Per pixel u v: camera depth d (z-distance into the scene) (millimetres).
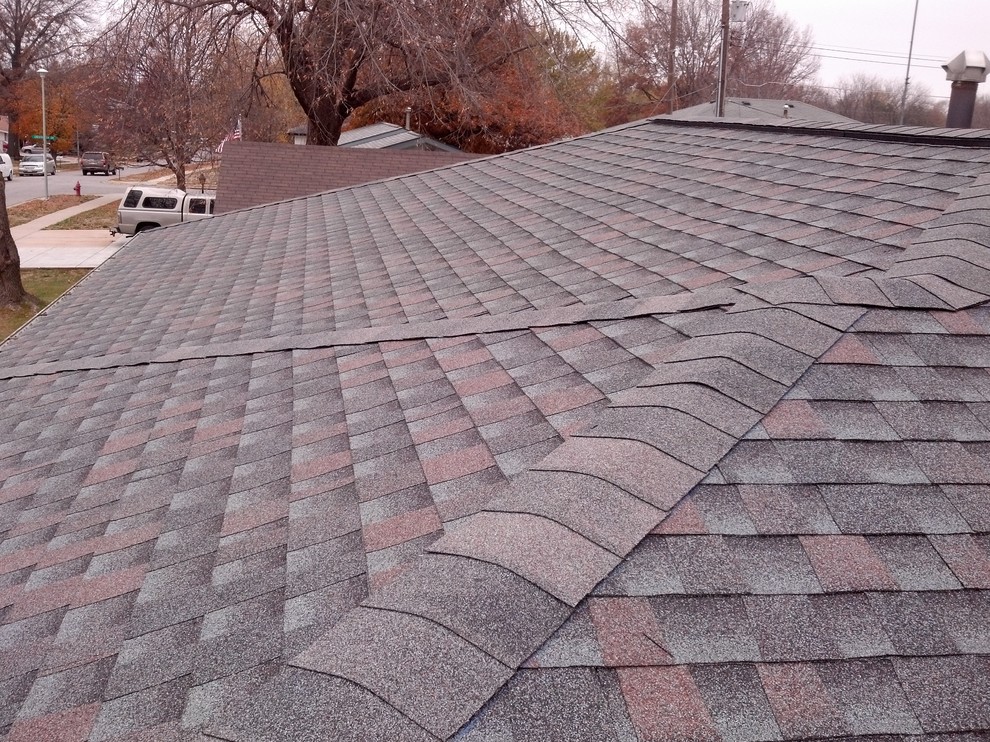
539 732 2061
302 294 8891
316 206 15125
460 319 6207
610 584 2469
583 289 6270
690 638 2352
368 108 40406
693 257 6258
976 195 5562
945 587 2609
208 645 3238
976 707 2252
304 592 3350
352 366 5910
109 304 11078
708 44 52812
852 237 5656
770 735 2137
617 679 2213
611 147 12422
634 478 2840
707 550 2621
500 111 34688
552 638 2291
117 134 33781
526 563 2486
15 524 5051
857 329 3770
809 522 2779
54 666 3477
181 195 33469
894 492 2943
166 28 22891
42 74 48750
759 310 3928
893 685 2295
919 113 51625
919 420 3299
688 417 3150
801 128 9453
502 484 3695
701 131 11484
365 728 2020
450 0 25422
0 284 24719
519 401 4508
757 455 3025
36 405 7227
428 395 4969
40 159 65312
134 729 2951
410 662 2184
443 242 9484
